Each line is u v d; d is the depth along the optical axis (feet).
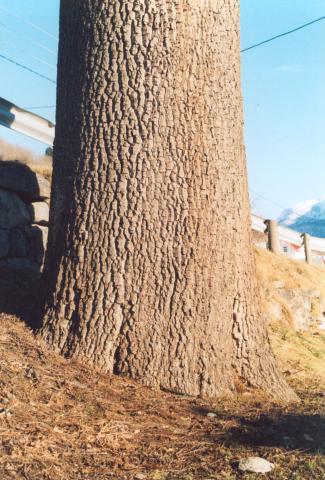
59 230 18.06
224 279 17.78
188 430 13.99
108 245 17.12
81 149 17.84
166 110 17.48
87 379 15.65
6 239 23.84
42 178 27.02
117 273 16.97
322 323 36.65
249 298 19.24
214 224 17.67
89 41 18.12
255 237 48.08
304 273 39.65
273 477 11.32
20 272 23.50
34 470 10.82
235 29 19.15
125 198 17.22
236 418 15.20
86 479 10.91
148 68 17.56
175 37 17.67
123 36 17.70
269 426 14.62
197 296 17.03
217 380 17.08
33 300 20.49
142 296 16.84
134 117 17.47
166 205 17.24
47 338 17.03
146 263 16.97
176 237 17.13
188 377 16.62
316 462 12.00
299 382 22.65
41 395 14.01
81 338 16.76
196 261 17.15
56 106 19.03
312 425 14.76
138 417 14.28
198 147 17.62
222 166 18.08
